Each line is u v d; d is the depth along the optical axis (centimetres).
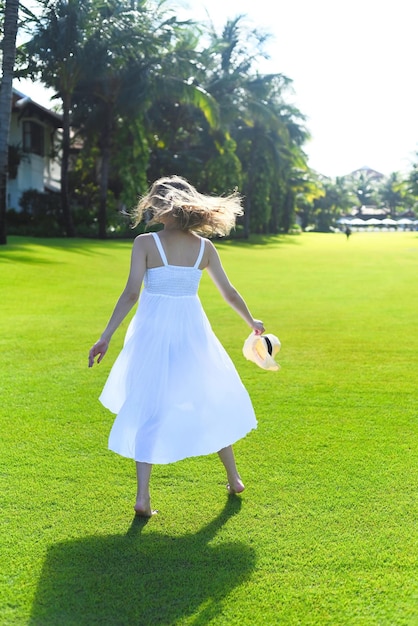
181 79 3297
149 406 320
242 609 257
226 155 4203
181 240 338
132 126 3362
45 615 251
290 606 259
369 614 254
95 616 251
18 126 3556
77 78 2916
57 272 1611
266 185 5250
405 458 421
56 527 323
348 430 479
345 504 352
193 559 294
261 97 4359
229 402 334
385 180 14788
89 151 3684
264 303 1264
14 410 514
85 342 792
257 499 358
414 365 710
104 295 1266
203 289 1473
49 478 383
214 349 341
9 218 3225
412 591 270
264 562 292
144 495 331
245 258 2791
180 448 316
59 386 589
